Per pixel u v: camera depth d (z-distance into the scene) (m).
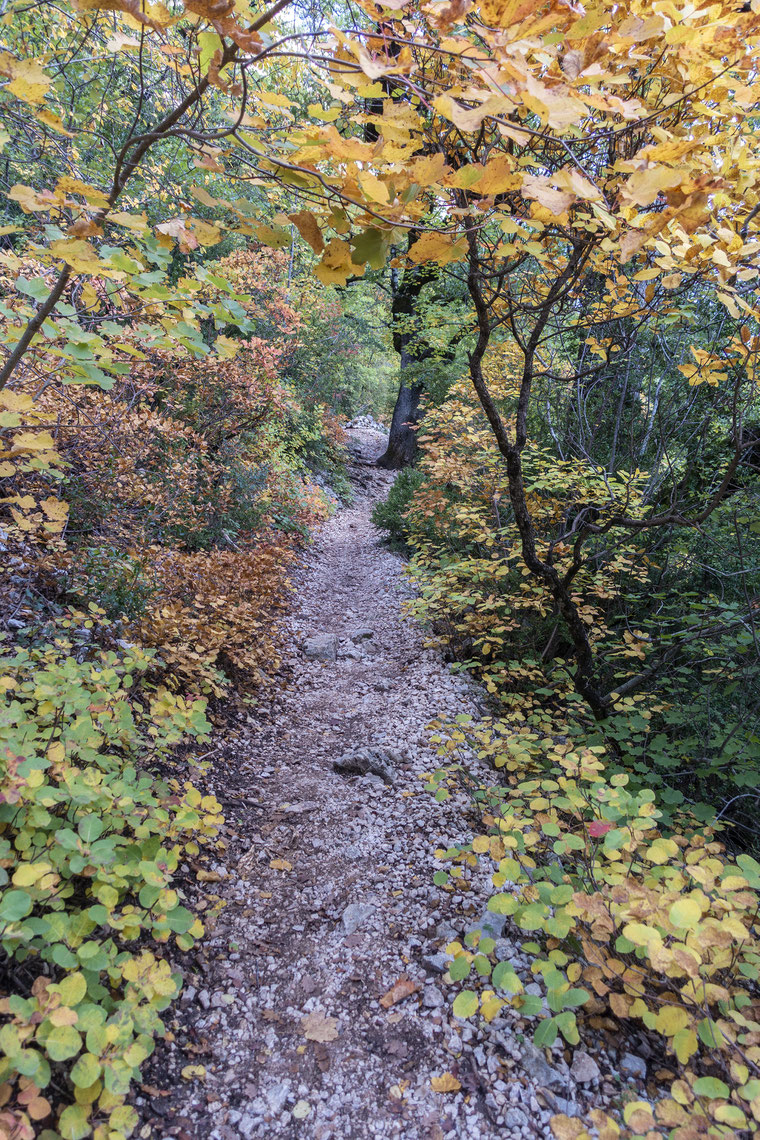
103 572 3.70
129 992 1.59
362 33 1.04
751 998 2.08
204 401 6.96
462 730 3.38
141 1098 1.75
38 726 2.26
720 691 3.78
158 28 1.13
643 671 4.18
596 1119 1.43
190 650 3.94
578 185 1.09
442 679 4.86
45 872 1.57
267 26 1.32
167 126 1.36
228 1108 1.78
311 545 9.40
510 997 2.11
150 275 1.51
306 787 3.52
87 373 1.67
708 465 4.67
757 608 3.35
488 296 3.67
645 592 4.75
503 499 5.27
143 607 3.81
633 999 2.00
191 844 2.16
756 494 3.78
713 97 1.77
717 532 4.11
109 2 1.07
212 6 0.98
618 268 3.25
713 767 3.25
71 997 1.41
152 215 5.40
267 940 2.43
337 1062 1.94
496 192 1.15
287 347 9.29
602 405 4.46
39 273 3.37
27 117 3.04
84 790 1.80
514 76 0.96
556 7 1.33
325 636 6.04
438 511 5.76
